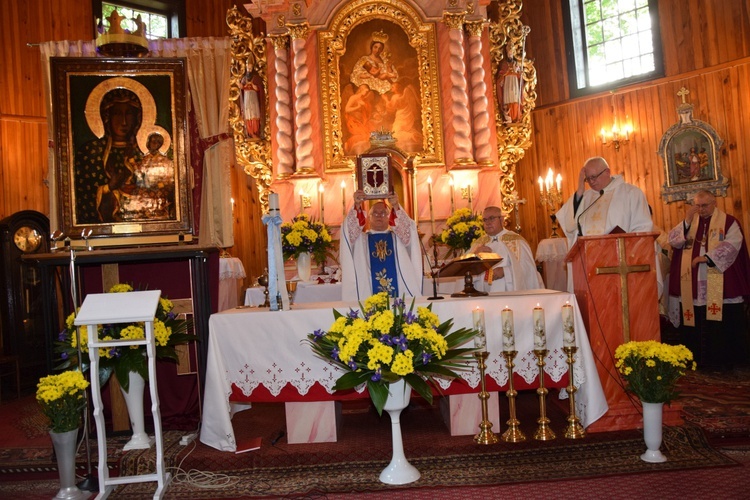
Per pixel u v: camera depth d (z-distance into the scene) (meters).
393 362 3.87
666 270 8.20
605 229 5.15
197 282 5.34
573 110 10.45
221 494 4.13
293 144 10.13
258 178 10.40
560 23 10.70
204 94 6.34
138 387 4.92
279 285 4.85
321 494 4.04
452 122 10.02
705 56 9.20
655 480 3.99
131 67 5.88
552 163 10.69
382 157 5.80
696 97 9.27
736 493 3.74
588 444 4.47
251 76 10.31
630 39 10.16
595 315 4.77
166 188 5.95
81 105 5.84
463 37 10.22
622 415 4.69
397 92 10.12
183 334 5.22
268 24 10.23
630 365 4.34
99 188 5.86
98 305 4.12
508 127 10.25
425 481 4.15
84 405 4.37
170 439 5.11
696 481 3.95
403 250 5.79
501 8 10.35
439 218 9.90
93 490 4.29
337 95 10.09
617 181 5.25
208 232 6.31
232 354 4.69
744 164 8.81
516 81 10.08
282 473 4.42
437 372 4.02
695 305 7.35
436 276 5.17
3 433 5.71
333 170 9.98
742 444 4.58
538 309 4.54
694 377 6.76
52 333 5.12
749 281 7.16
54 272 5.36
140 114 5.93
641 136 9.76
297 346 4.66
